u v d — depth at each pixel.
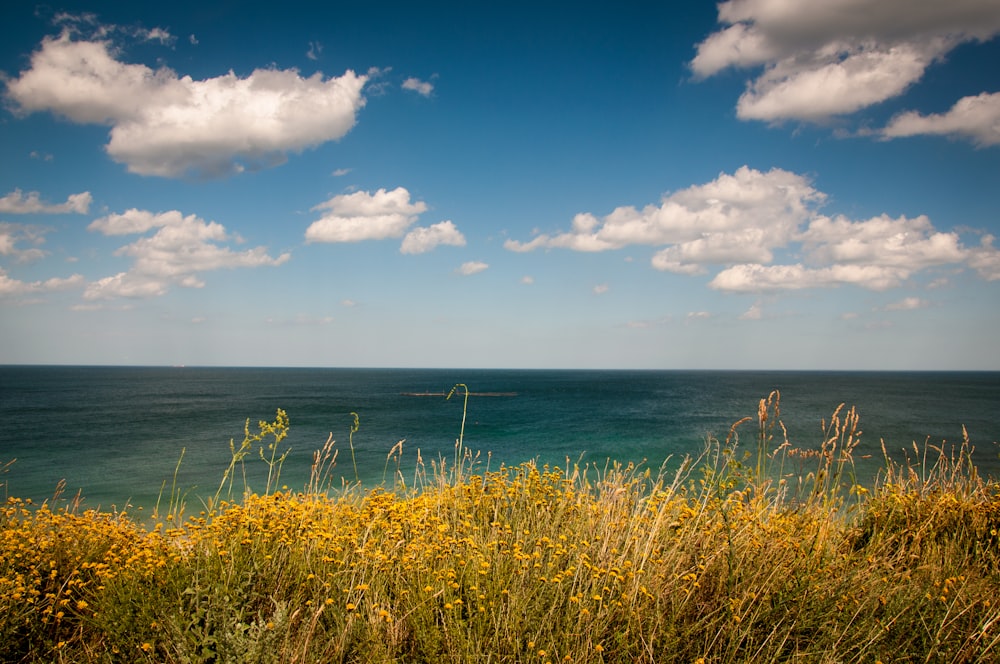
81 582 4.03
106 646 3.39
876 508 6.00
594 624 3.44
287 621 3.39
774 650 3.34
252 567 4.00
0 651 3.38
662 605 3.68
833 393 108.75
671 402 81.62
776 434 36.09
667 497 4.94
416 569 3.98
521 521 5.06
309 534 4.39
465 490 5.92
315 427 45.72
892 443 33.78
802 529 4.98
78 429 43.94
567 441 36.56
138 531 5.70
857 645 3.30
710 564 4.10
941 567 4.61
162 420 51.66
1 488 21.86
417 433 41.84
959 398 94.19
